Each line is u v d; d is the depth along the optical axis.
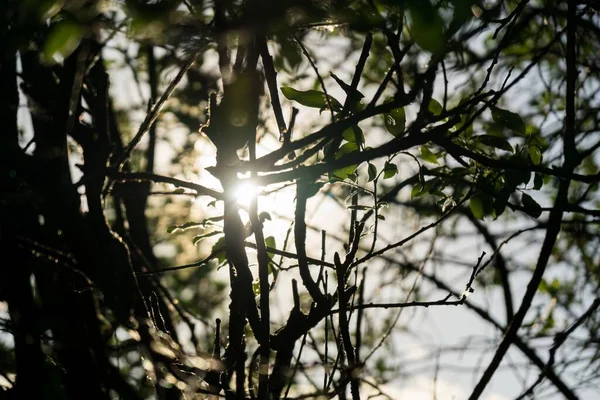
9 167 1.18
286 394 1.19
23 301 1.24
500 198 1.33
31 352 1.25
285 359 1.21
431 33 0.92
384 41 1.40
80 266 1.19
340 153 1.27
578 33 1.88
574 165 1.47
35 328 1.25
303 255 1.22
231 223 1.17
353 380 1.20
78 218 1.19
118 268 1.19
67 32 0.96
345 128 1.15
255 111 1.17
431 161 1.36
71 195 1.19
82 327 1.25
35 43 1.06
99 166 1.21
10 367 1.37
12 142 1.20
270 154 1.16
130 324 1.16
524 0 1.19
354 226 1.29
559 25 1.79
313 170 1.17
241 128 1.17
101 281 1.19
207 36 1.02
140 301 1.19
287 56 1.14
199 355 1.18
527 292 1.42
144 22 0.96
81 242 1.19
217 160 1.17
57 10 0.95
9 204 1.23
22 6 0.96
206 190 1.20
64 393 1.31
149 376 1.20
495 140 1.35
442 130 1.17
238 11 1.02
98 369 1.23
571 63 1.50
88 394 1.22
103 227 1.20
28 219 1.25
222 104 1.17
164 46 1.03
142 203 1.66
